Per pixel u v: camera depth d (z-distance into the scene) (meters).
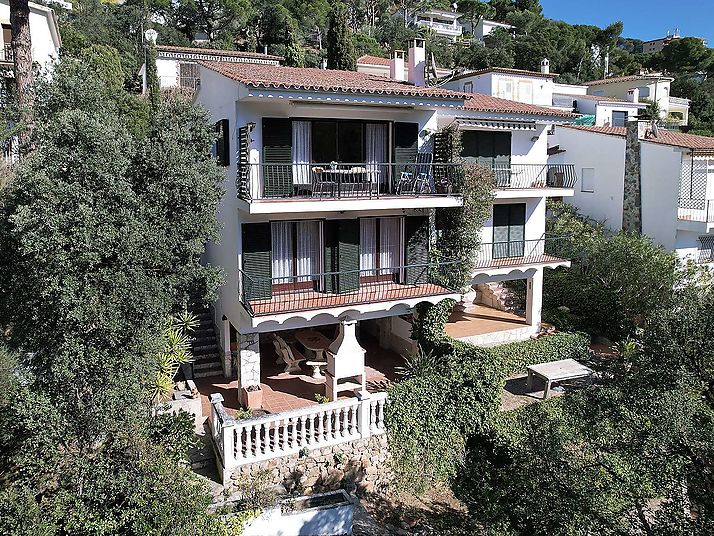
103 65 32.28
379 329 22.56
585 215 31.69
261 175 17.16
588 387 9.80
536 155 23.80
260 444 13.68
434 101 17.92
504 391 19.31
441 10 103.00
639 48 120.81
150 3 67.50
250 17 68.25
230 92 17.08
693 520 7.33
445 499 14.73
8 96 20.28
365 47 69.38
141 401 10.76
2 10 29.17
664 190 27.23
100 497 9.16
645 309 23.50
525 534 9.78
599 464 8.37
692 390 8.12
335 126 18.06
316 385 18.72
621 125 48.59
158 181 11.99
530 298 23.25
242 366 17.84
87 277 10.41
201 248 12.55
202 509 9.99
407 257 19.52
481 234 21.11
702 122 63.00
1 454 9.98
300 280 18.34
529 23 98.88
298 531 11.70
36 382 10.12
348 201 17.05
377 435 14.72
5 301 11.98
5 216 11.49
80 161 10.71
